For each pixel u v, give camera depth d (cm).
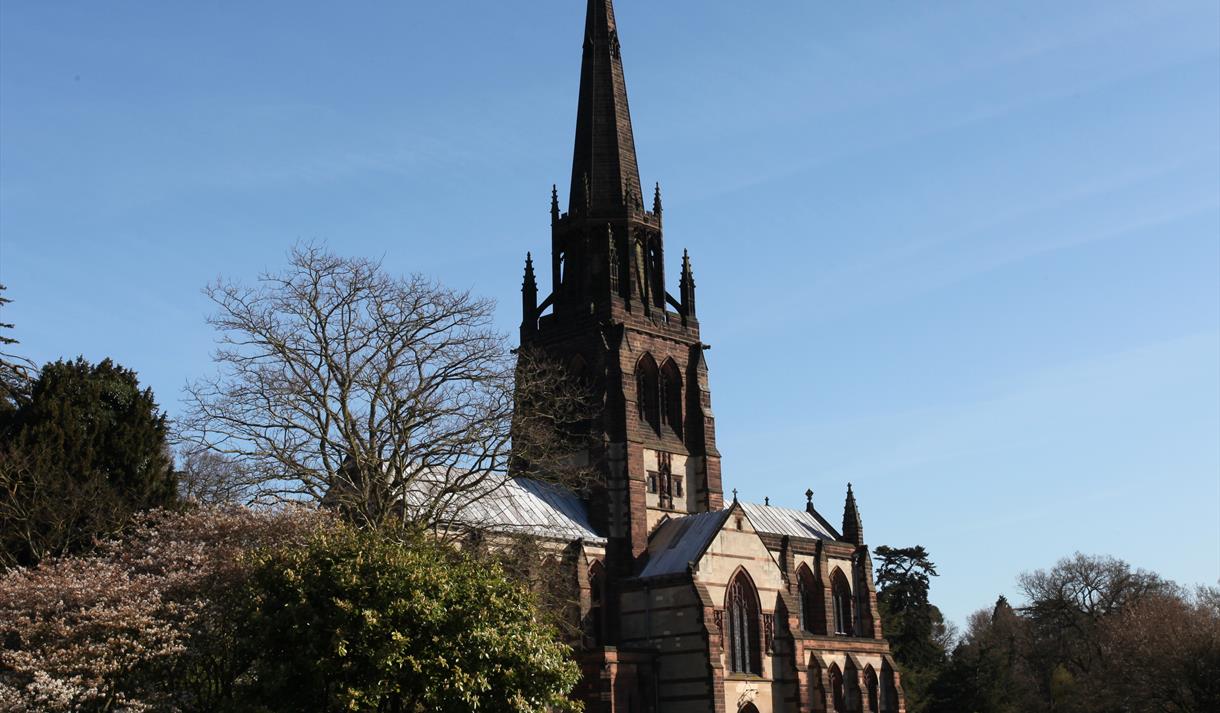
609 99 13062
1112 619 16588
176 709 6341
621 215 12594
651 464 12106
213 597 6388
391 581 5891
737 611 11288
